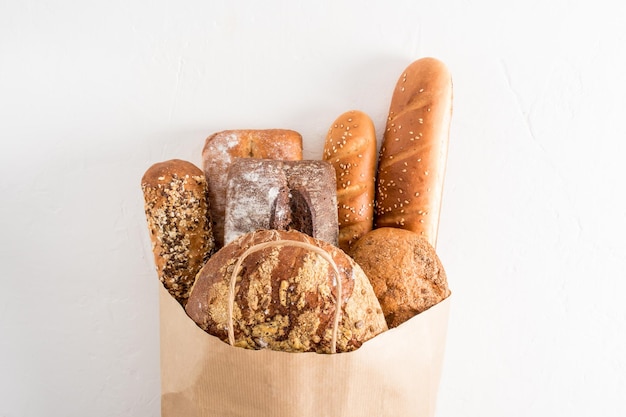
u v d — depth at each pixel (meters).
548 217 0.75
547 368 0.79
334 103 0.74
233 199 0.63
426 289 0.62
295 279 0.54
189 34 0.72
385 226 0.70
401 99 0.69
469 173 0.75
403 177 0.68
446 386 0.80
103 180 0.75
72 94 0.73
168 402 0.60
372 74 0.73
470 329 0.78
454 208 0.76
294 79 0.73
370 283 0.62
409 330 0.56
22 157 0.74
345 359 0.52
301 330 0.54
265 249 0.55
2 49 0.72
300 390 0.52
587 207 0.75
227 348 0.52
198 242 0.66
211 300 0.55
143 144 0.74
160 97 0.73
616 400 0.79
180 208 0.65
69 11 0.71
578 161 0.74
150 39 0.72
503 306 0.78
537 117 0.73
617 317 0.77
